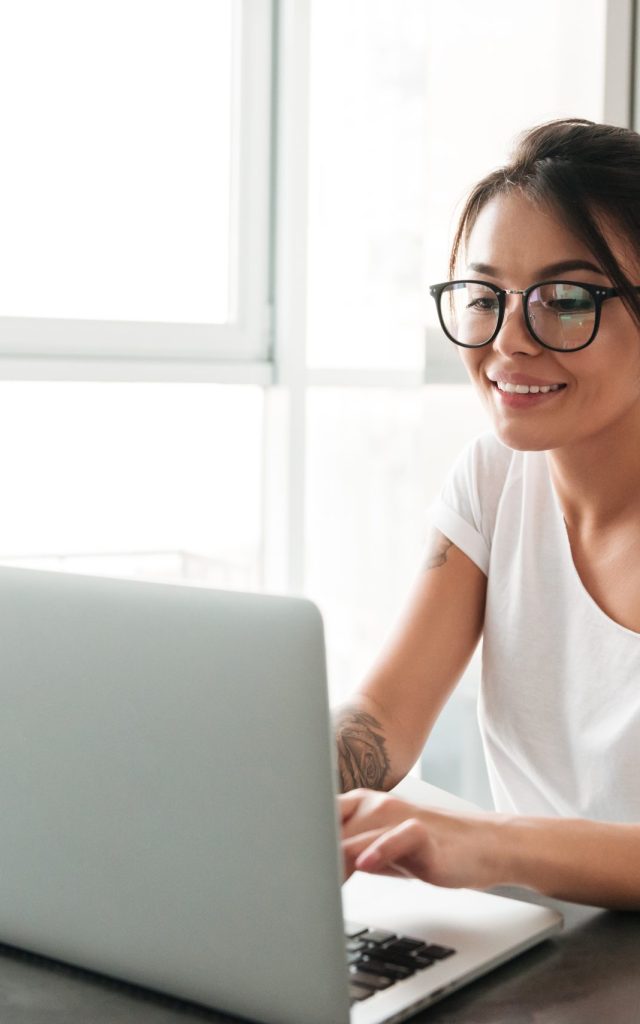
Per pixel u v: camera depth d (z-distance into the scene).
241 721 0.70
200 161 3.03
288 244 3.07
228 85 3.05
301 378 3.10
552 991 0.77
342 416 3.09
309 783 0.68
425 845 0.85
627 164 1.10
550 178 1.10
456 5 2.80
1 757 0.79
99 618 0.74
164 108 2.96
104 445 2.95
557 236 1.10
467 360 1.17
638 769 1.16
